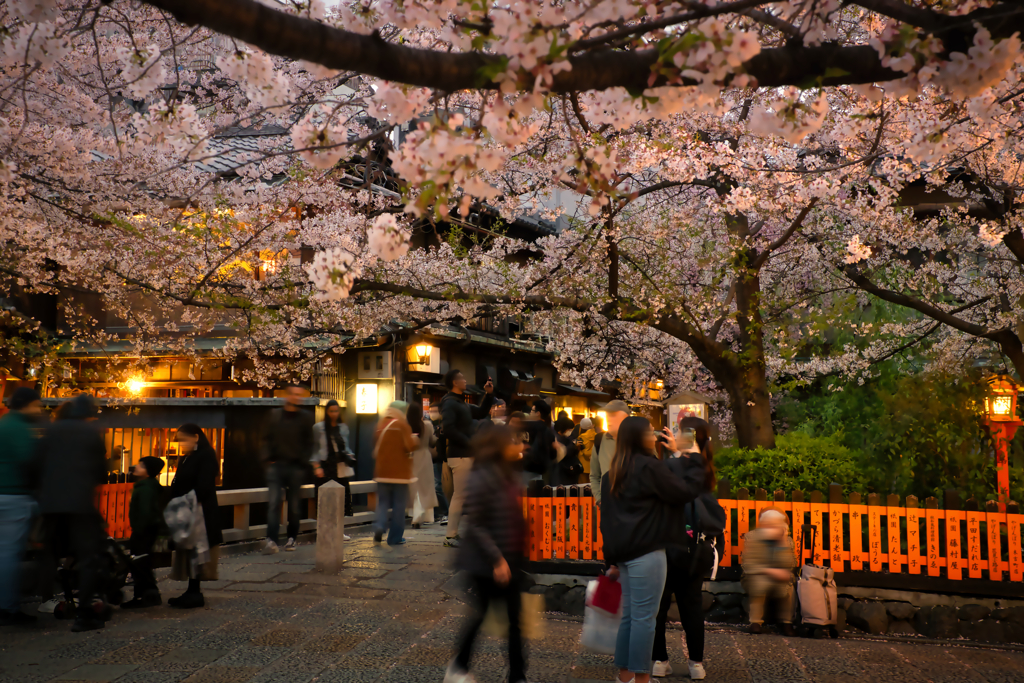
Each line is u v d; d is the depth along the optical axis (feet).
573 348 58.39
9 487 19.77
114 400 37.14
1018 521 21.06
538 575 24.39
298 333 43.21
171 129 14.28
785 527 20.90
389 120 11.30
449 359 64.13
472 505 14.83
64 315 56.24
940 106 13.65
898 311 44.60
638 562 14.82
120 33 32.30
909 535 21.95
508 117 9.15
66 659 17.52
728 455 28.32
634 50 9.31
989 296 42.86
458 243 40.55
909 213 32.07
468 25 8.87
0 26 13.28
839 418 32.78
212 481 23.02
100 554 20.71
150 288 33.42
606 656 18.53
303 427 32.19
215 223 35.88
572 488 25.66
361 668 17.13
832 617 20.72
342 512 28.02
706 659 18.49
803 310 50.21
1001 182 30.45
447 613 22.07
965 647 19.88
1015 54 8.86
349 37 7.97
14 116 26.22
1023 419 26.11
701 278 47.65
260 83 11.64
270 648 18.57
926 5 11.48
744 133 29.84
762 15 9.32
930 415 26.35
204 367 54.95
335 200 41.06
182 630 20.11
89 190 34.12
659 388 67.26
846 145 23.95
